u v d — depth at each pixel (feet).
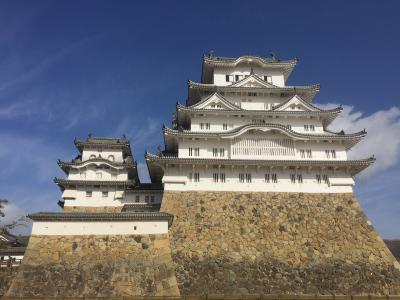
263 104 175.83
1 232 114.93
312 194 147.54
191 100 189.88
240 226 135.85
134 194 161.89
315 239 134.62
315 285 123.24
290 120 166.71
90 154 176.55
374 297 92.89
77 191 161.38
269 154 154.10
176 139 156.56
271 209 141.79
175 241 129.90
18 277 103.86
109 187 163.02
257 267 125.39
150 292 104.94
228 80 186.09
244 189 146.10
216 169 148.77
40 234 111.24
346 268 127.65
